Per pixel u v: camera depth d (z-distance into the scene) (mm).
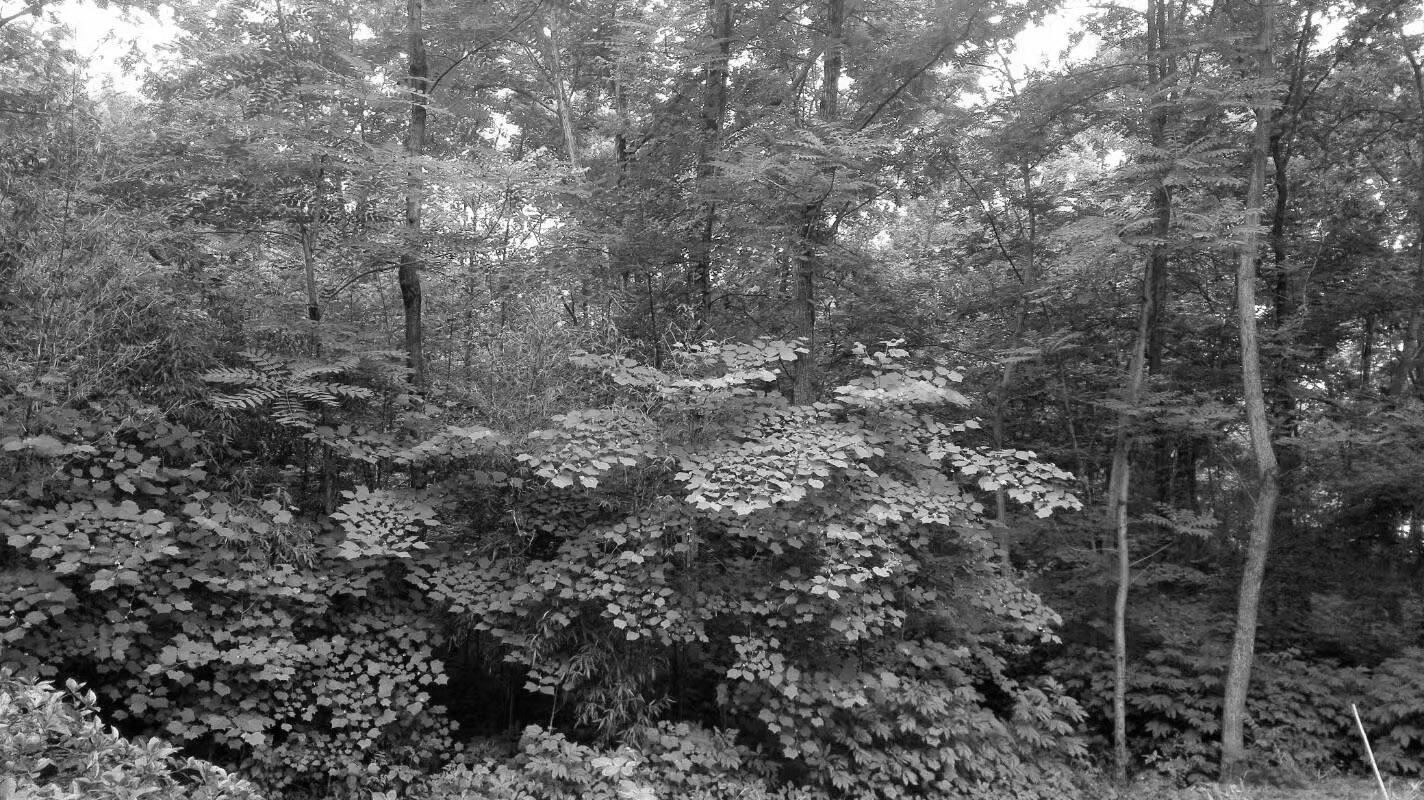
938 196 12789
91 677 5727
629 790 5121
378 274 9219
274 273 8219
